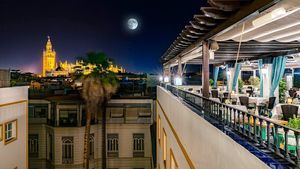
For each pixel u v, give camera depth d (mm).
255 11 3596
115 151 26812
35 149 26406
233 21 4441
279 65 11523
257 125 4586
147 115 27000
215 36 5820
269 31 5629
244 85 19109
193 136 5160
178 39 8312
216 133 3674
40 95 28188
